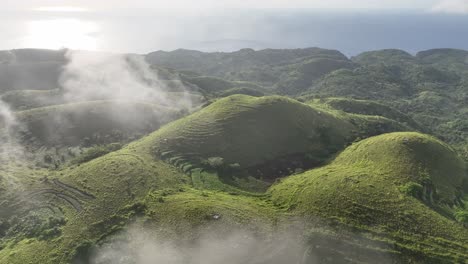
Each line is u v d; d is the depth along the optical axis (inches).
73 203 3341.5
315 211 2994.6
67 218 3139.8
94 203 3284.9
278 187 3673.7
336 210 2957.7
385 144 4069.9
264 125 4906.5
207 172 3949.3
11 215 3299.7
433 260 2495.1
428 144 3966.5
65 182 3703.3
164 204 3125.0
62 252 2748.5
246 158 4303.6
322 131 5123.0
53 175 3951.8
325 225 2815.0
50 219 3122.5
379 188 3203.7
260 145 4559.5
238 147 4448.8
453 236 2682.1
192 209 2987.2
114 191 3417.8
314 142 4869.6
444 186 3410.4
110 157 4143.7
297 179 3745.1
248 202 3299.7
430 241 2635.3
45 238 2925.7
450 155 3983.8
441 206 3100.4
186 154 4254.4
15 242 2972.4
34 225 3105.3
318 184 3412.9
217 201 3193.9
